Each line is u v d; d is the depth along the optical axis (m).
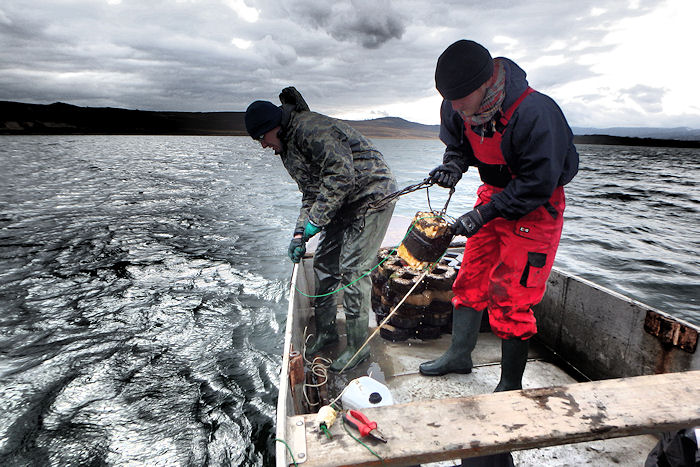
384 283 3.41
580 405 1.54
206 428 3.87
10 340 5.60
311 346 3.22
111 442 3.70
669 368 2.14
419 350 3.09
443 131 2.29
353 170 2.51
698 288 8.59
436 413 1.53
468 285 2.51
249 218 14.90
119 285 7.74
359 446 1.40
